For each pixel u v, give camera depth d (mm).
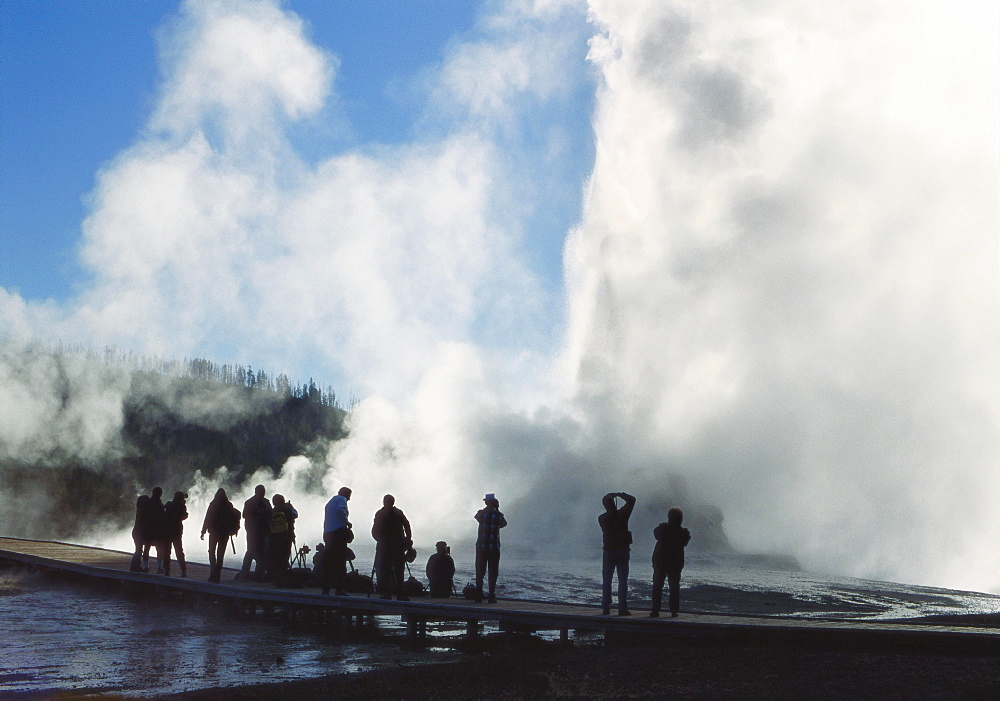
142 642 15930
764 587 27922
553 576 30453
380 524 18203
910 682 11500
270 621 18891
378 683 12375
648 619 15258
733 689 11516
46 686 12086
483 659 14422
